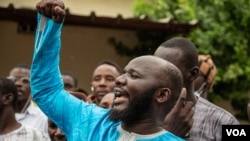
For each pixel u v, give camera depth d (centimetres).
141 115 345
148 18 1055
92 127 356
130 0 1197
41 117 732
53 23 363
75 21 1071
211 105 491
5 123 585
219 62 1113
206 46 1098
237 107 1134
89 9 1166
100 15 1090
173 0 1123
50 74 369
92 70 1119
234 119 486
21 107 743
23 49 1093
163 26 1066
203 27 1130
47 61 369
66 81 743
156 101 346
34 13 1024
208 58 571
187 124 412
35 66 370
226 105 1138
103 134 350
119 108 342
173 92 351
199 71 512
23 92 744
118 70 695
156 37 1103
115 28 1109
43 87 369
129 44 1120
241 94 1123
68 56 1111
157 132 346
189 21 1095
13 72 754
